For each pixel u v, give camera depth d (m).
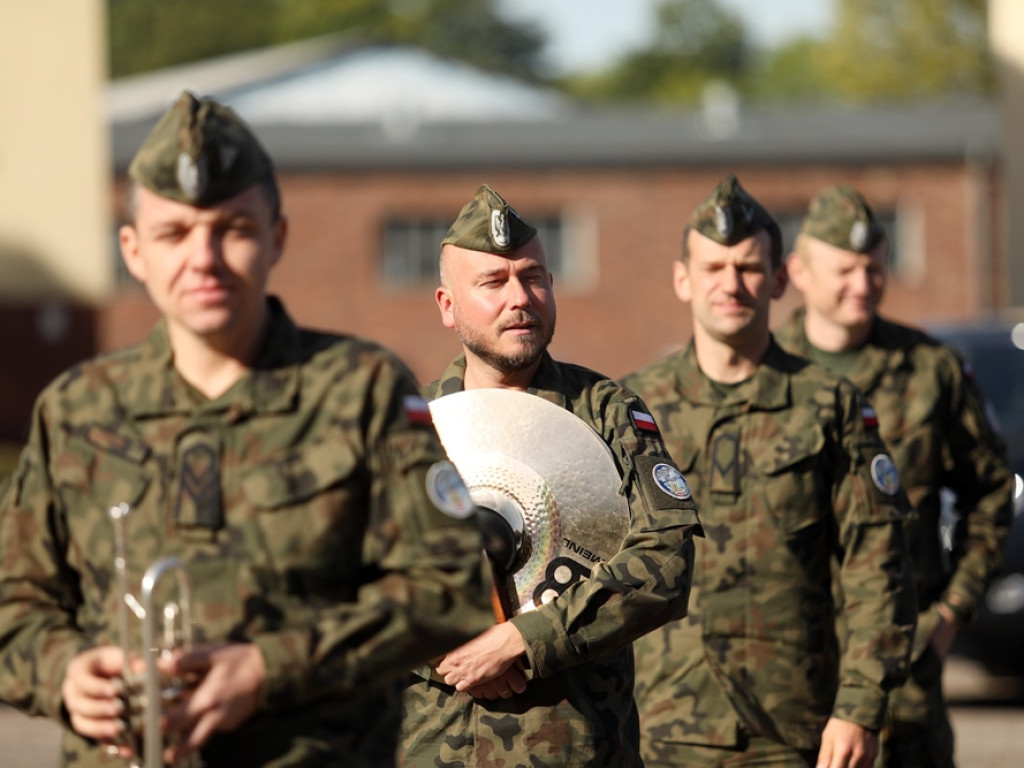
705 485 5.90
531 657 4.66
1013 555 11.81
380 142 36.09
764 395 5.91
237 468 3.43
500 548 4.80
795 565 5.82
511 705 4.79
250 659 3.30
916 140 36.22
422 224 36.16
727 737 5.77
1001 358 13.30
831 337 7.06
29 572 3.56
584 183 36.06
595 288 36.09
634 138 36.59
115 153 36.12
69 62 35.25
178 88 61.06
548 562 4.82
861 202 6.94
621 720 4.89
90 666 3.35
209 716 3.25
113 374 3.55
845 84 75.31
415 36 96.88
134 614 3.44
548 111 63.41
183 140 3.33
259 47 92.94
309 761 3.43
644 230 36.06
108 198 35.41
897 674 5.60
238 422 3.45
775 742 5.79
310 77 62.50
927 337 7.08
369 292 35.88
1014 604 11.84
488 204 4.98
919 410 6.90
